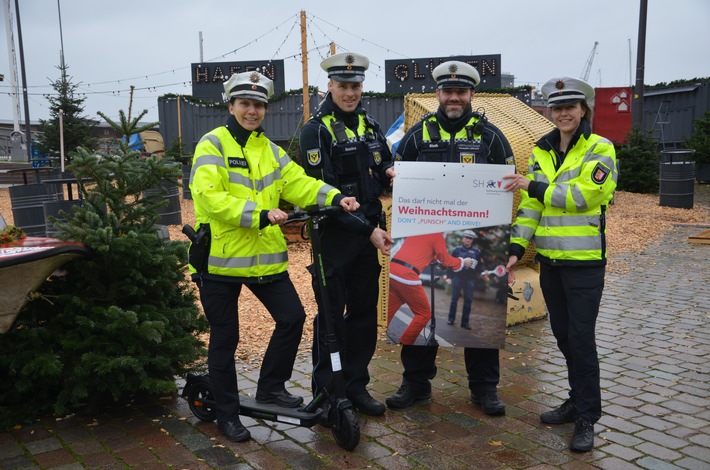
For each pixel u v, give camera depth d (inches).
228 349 150.9
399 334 163.0
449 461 139.7
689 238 408.8
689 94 805.2
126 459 140.7
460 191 156.5
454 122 162.4
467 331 160.1
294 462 139.9
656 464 137.3
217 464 138.9
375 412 162.6
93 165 165.3
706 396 173.5
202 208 147.3
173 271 172.9
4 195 639.1
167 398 175.0
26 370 150.9
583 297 147.4
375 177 164.4
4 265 137.8
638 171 648.4
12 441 149.3
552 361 202.7
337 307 159.0
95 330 160.9
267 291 155.3
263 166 152.4
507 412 165.3
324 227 158.2
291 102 772.0
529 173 159.2
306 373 193.3
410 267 159.8
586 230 147.3
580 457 140.9
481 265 157.9
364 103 738.2
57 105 741.3
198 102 776.9
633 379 185.9
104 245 155.8
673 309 260.4
